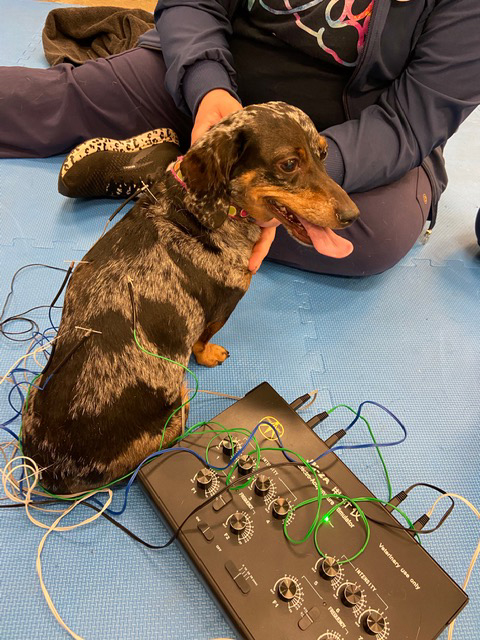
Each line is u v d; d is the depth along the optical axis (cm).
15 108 86
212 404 65
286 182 52
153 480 51
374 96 81
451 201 101
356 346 74
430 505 59
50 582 50
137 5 146
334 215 53
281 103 55
